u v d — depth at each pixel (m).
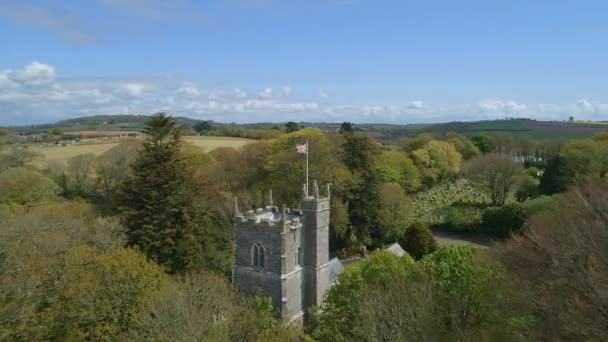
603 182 45.72
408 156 122.75
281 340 33.06
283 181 80.12
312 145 82.62
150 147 59.47
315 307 44.28
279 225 43.69
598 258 25.58
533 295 27.23
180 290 35.12
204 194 68.00
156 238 56.09
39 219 52.91
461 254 39.44
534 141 150.62
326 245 49.25
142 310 33.53
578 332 22.66
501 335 29.05
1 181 74.69
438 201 113.44
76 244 48.56
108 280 34.56
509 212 82.44
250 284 46.19
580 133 155.88
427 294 33.97
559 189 91.75
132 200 59.62
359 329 32.59
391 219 81.75
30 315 31.36
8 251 41.31
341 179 79.06
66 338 32.53
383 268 39.53
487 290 33.50
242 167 89.38
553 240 30.47
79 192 90.38
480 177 106.69
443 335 32.28
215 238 66.88
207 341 29.56
